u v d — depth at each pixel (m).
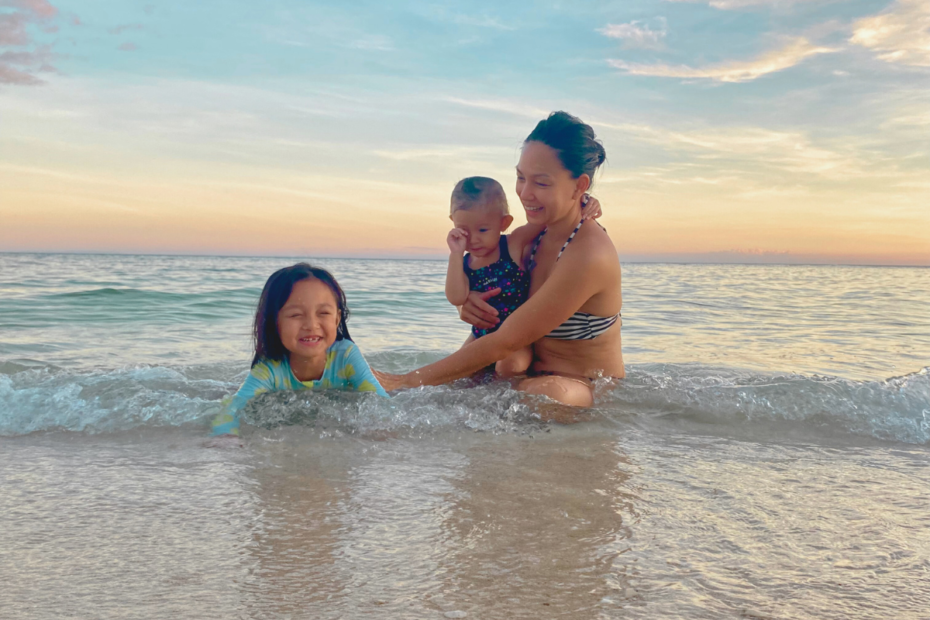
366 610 1.23
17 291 11.31
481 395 3.03
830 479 2.11
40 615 1.20
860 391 3.18
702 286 20.38
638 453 2.38
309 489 1.93
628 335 6.98
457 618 1.20
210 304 9.58
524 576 1.38
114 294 10.56
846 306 12.36
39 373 3.46
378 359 4.60
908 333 7.53
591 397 3.13
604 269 3.20
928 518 1.77
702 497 1.91
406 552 1.50
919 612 1.26
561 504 1.82
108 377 3.34
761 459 2.34
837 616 1.23
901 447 2.55
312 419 2.71
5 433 2.53
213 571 1.39
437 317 8.65
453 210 3.65
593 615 1.22
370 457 2.28
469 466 2.18
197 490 1.91
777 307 11.84
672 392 3.19
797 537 1.62
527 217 3.41
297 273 2.99
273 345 3.02
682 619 1.21
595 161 3.29
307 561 1.45
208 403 2.89
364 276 23.45
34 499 1.82
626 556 1.49
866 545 1.58
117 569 1.40
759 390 3.19
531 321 3.17
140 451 2.32
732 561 1.47
